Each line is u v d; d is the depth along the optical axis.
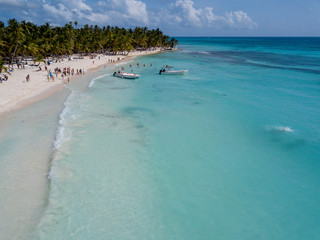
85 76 45.75
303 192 13.84
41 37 63.06
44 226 10.75
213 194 13.50
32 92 31.70
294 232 11.16
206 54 107.25
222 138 20.27
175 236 10.69
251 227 11.38
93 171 14.95
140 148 18.17
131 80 43.72
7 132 19.28
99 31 100.25
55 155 16.22
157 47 145.00
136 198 12.88
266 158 17.28
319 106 28.69
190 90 36.69
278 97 32.75
